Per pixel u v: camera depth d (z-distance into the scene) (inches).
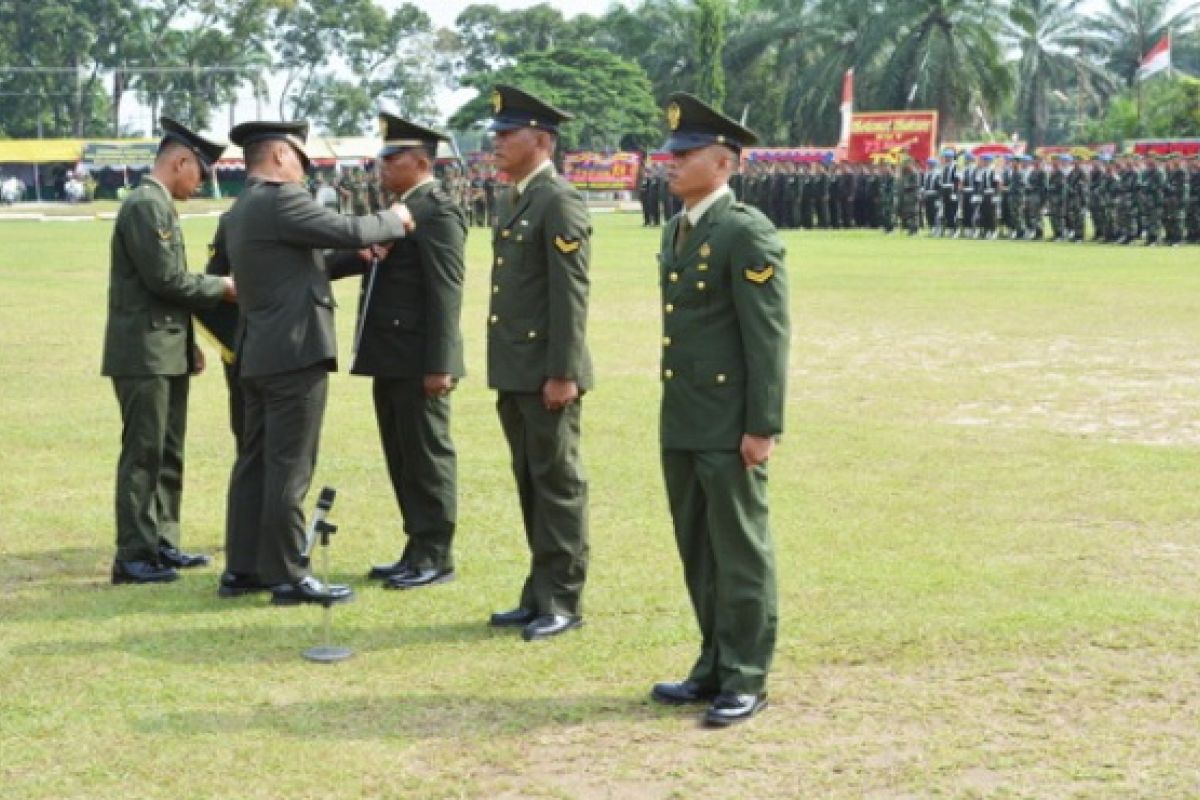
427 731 201.2
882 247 1249.4
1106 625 242.2
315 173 2268.7
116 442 411.2
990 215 1391.5
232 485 271.3
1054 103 3521.2
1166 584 266.5
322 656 230.7
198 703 212.5
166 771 187.8
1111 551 289.7
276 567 263.6
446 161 1791.3
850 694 213.6
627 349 601.6
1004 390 487.5
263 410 267.6
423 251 269.9
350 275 286.7
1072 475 358.0
